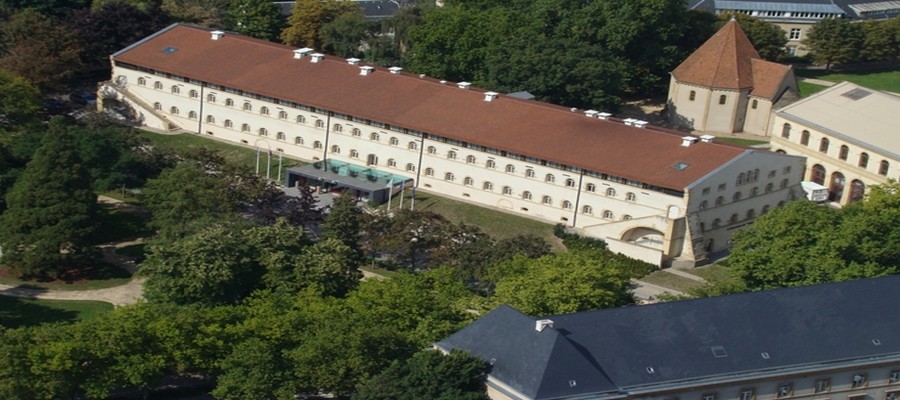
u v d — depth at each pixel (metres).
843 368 173.50
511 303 197.62
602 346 166.25
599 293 199.00
